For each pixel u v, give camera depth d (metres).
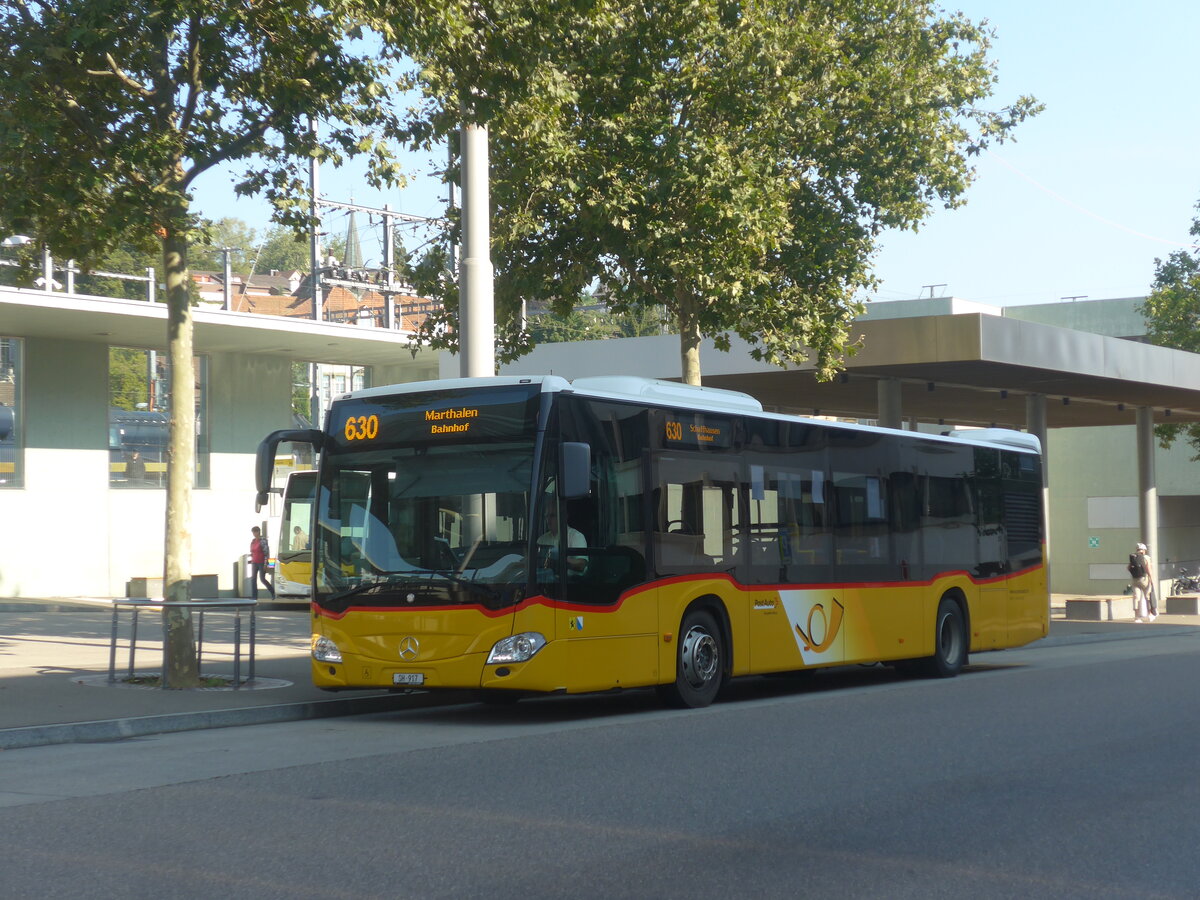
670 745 11.05
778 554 15.93
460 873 6.55
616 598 13.41
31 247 16.08
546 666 12.62
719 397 15.54
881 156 23.06
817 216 23.42
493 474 12.95
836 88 22.73
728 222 20.53
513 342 23.45
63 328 34.03
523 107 17.11
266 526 36.59
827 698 15.44
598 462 13.41
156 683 15.09
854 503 17.50
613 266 22.64
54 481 35.31
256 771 9.66
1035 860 7.01
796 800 8.53
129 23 13.33
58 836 7.38
